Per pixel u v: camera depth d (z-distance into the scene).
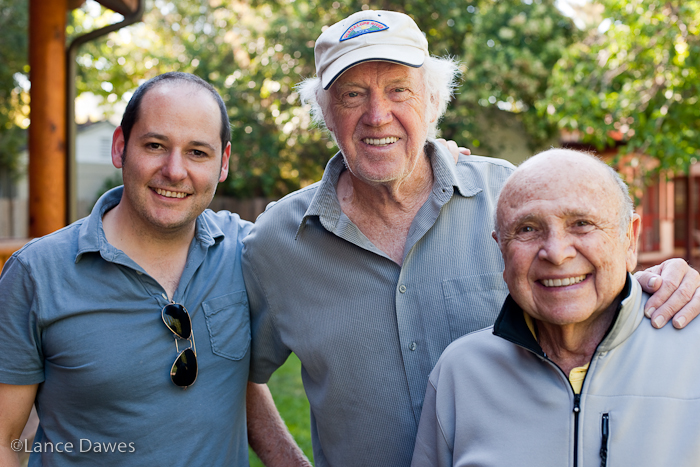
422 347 1.70
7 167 14.64
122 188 1.76
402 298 1.72
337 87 1.69
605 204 1.25
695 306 1.31
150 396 1.58
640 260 12.65
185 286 1.68
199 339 1.68
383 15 1.68
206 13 11.39
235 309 1.79
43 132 4.41
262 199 11.30
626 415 1.24
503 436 1.33
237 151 10.07
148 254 1.67
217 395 1.69
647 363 1.27
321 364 1.79
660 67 6.21
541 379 1.33
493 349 1.43
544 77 8.83
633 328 1.29
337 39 1.66
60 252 1.59
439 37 9.61
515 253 1.30
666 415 1.22
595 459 1.24
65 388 1.55
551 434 1.28
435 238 1.75
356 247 1.77
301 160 10.81
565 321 1.26
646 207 13.35
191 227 1.73
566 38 9.21
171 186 1.57
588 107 6.91
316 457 1.94
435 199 1.74
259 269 1.86
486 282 1.72
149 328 1.60
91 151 18.44
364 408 1.74
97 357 1.54
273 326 1.88
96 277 1.58
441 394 1.47
